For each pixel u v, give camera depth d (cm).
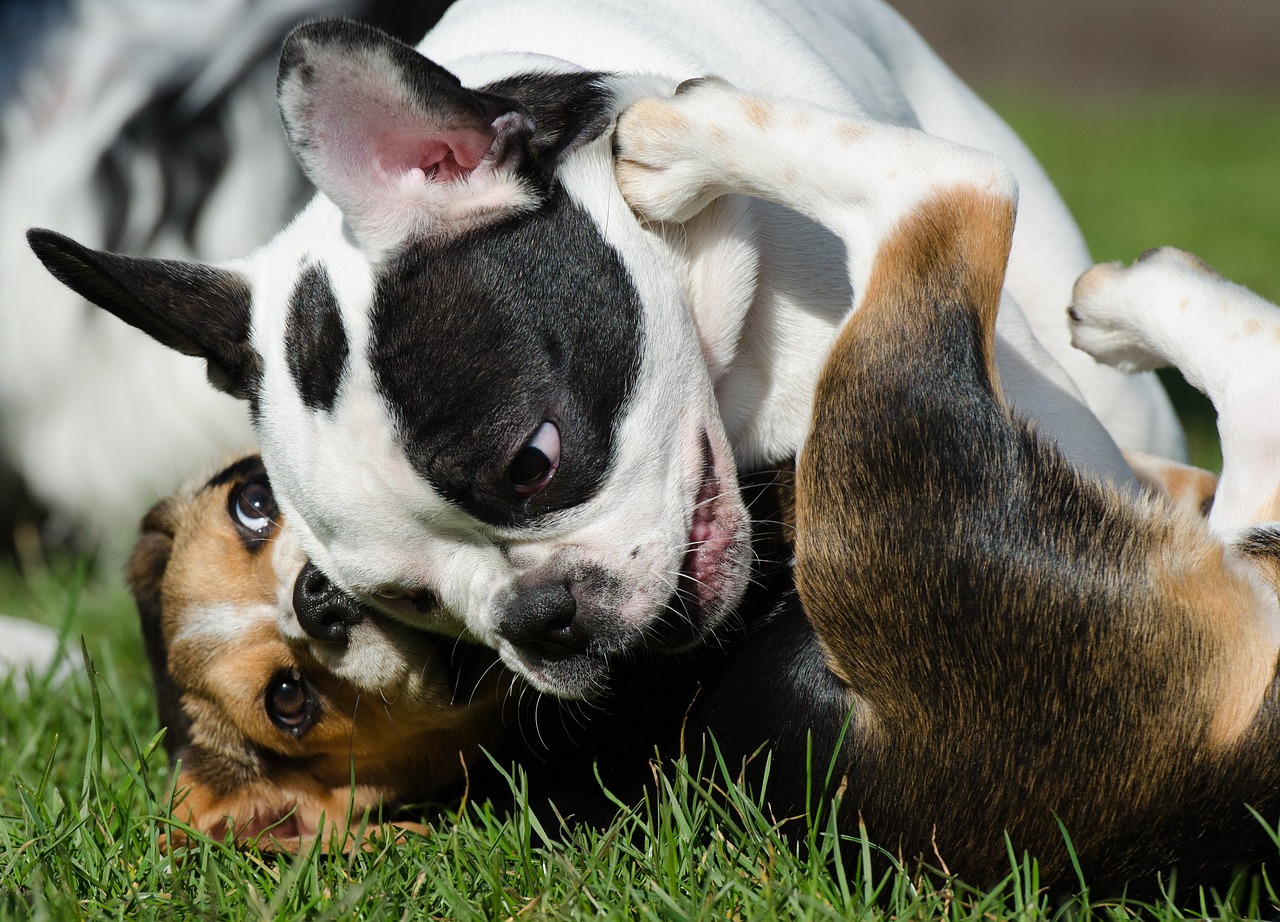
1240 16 4581
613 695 636
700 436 586
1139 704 536
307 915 534
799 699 587
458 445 544
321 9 1038
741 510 600
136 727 759
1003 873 550
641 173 586
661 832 559
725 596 594
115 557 1093
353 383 550
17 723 771
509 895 536
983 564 549
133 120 1060
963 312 573
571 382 555
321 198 609
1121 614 540
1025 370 667
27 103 1089
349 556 575
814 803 575
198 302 589
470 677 646
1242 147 2833
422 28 1022
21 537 1187
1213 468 1102
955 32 4809
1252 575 562
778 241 632
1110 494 557
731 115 588
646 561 567
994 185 585
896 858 557
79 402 1112
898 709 562
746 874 534
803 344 636
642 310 570
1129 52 4669
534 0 687
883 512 563
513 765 654
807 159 591
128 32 1079
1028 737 544
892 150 591
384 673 634
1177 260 678
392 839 606
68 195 1066
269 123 1047
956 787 552
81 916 539
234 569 673
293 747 671
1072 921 520
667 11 692
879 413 569
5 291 1092
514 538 563
